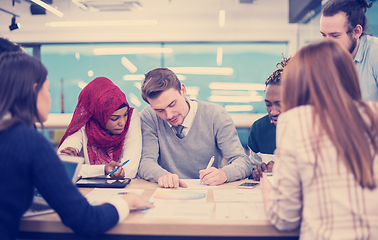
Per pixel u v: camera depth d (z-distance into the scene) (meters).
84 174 1.28
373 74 1.58
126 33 4.68
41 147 0.73
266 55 4.77
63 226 0.81
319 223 0.67
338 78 0.69
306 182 0.69
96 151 1.47
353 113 0.67
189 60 4.82
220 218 0.81
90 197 1.02
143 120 1.54
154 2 4.63
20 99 0.78
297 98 0.74
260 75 4.80
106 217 0.77
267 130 1.53
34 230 0.82
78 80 4.77
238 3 4.60
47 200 0.74
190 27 4.65
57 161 0.75
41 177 0.72
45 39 4.68
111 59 4.77
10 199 0.71
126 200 0.85
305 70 0.73
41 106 0.84
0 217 0.70
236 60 4.79
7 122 0.74
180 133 1.48
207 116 1.48
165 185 1.17
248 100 4.65
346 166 0.65
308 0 3.51
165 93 1.25
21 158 0.71
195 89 4.68
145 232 0.79
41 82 0.82
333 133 0.66
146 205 0.89
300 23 4.43
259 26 4.62
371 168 0.65
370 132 0.67
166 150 1.50
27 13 4.65
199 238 0.79
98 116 1.42
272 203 0.75
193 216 0.83
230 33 4.64
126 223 0.79
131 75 4.64
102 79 1.49
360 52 1.60
